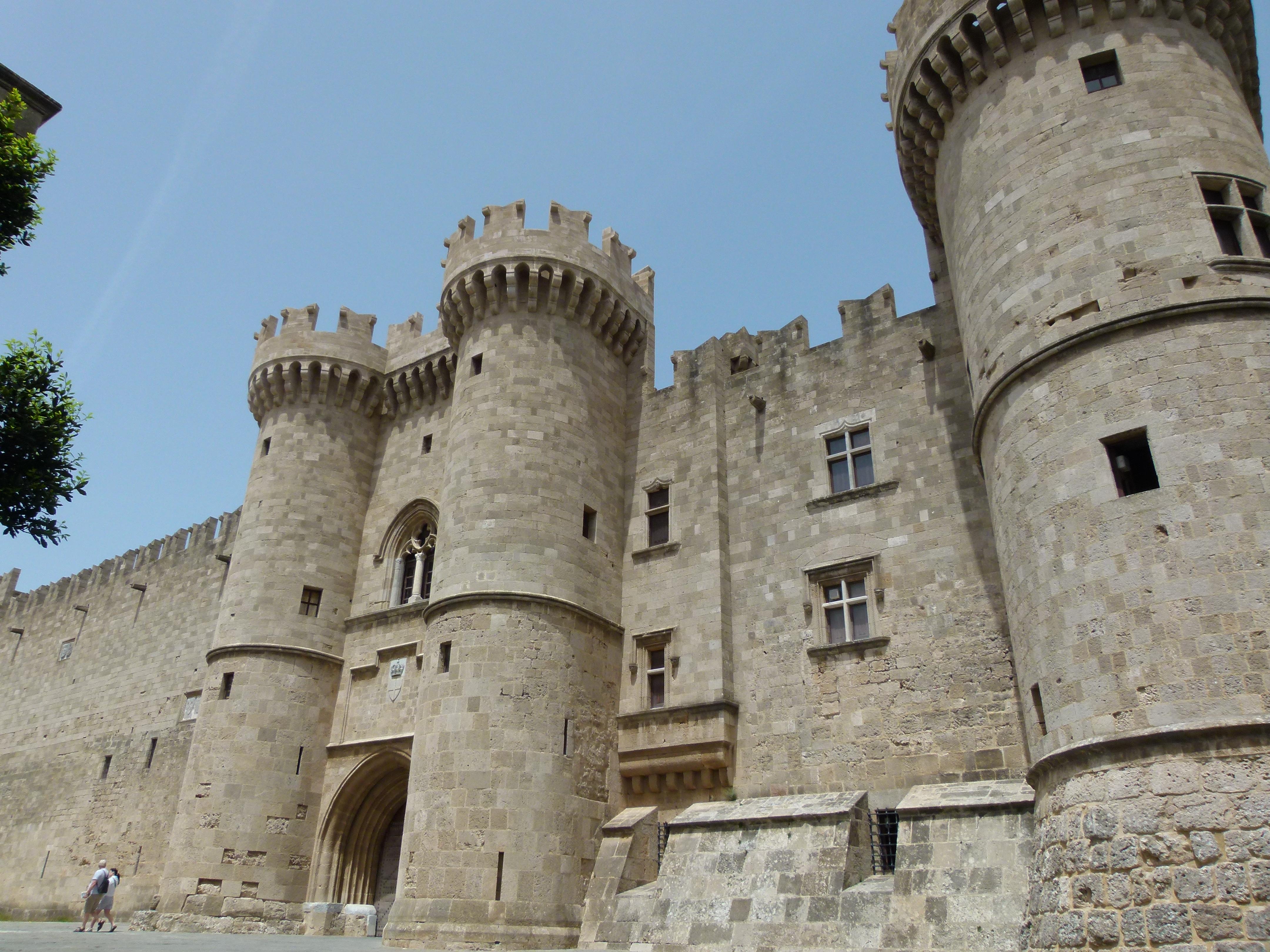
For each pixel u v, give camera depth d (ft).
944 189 76.38
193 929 91.61
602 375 104.37
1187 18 67.67
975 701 71.72
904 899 57.93
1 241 57.00
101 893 102.47
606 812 84.02
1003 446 60.90
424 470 113.29
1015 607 58.75
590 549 93.66
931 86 74.79
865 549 82.12
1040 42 68.64
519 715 81.15
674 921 67.31
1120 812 46.24
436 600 88.89
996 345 63.31
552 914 75.51
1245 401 51.39
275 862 96.73
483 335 101.71
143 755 138.00
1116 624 50.19
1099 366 55.93
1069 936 45.73
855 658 78.79
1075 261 59.82
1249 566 47.67
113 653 157.17
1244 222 58.34
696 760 81.82
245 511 115.24
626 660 91.76
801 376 94.43
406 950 71.72
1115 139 62.13
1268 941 40.09
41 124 65.82
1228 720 45.09
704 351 102.53
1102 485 53.26
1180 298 54.85
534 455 93.45
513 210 105.29
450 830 77.10
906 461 83.46
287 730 102.17
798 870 65.05
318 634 108.06
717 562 89.56
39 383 60.18
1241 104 66.39
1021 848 56.65
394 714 100.17
